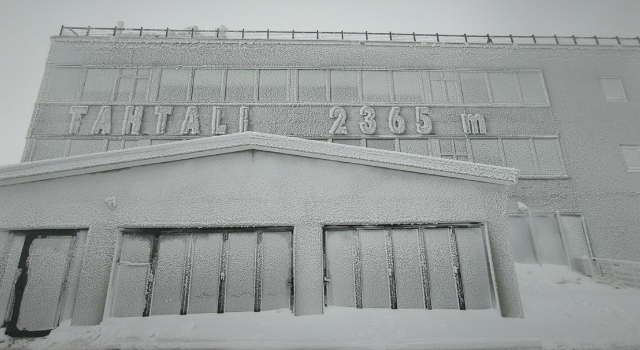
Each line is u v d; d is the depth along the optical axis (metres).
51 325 6.98
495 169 8.06
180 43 15.64
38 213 7.50
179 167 7.97
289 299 7.51
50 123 14.31
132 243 7.58
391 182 8.10
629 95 16.27
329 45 16.08
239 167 8.04
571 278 12.75
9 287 7.14
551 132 15.55
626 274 12.88
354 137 15.00
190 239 7.70
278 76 15.59
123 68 15.24
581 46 16.78
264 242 7.76
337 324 6.88
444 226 8.03
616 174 15.12
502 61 16.44
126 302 7.24
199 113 14.90
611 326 7.23
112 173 7.84
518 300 7.57
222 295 7.44
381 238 7.93
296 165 8.10
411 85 15.91
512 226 14.53
